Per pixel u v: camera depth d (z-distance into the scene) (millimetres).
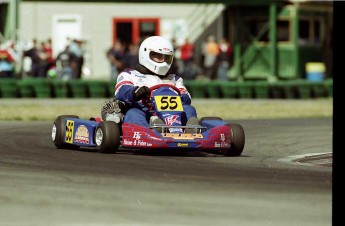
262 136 47844
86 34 106312
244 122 58594
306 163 34781
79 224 20672
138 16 107000
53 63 95000
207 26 107938
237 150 35875
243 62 107438
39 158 33625
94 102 77062
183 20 107750
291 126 55344
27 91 82750
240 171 30500
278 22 106125
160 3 99625
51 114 62312
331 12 111750
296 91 87938
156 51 36781
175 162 32875
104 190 25266
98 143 35719
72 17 105875
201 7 107938
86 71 106125
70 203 23141
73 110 66562
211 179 28031
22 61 93938
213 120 36969
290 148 41500
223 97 86438
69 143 37781
